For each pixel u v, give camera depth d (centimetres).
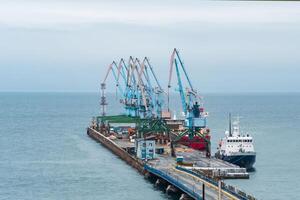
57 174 15988
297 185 14338
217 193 11162
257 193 13275
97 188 13888
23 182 14712
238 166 15775
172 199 12531
